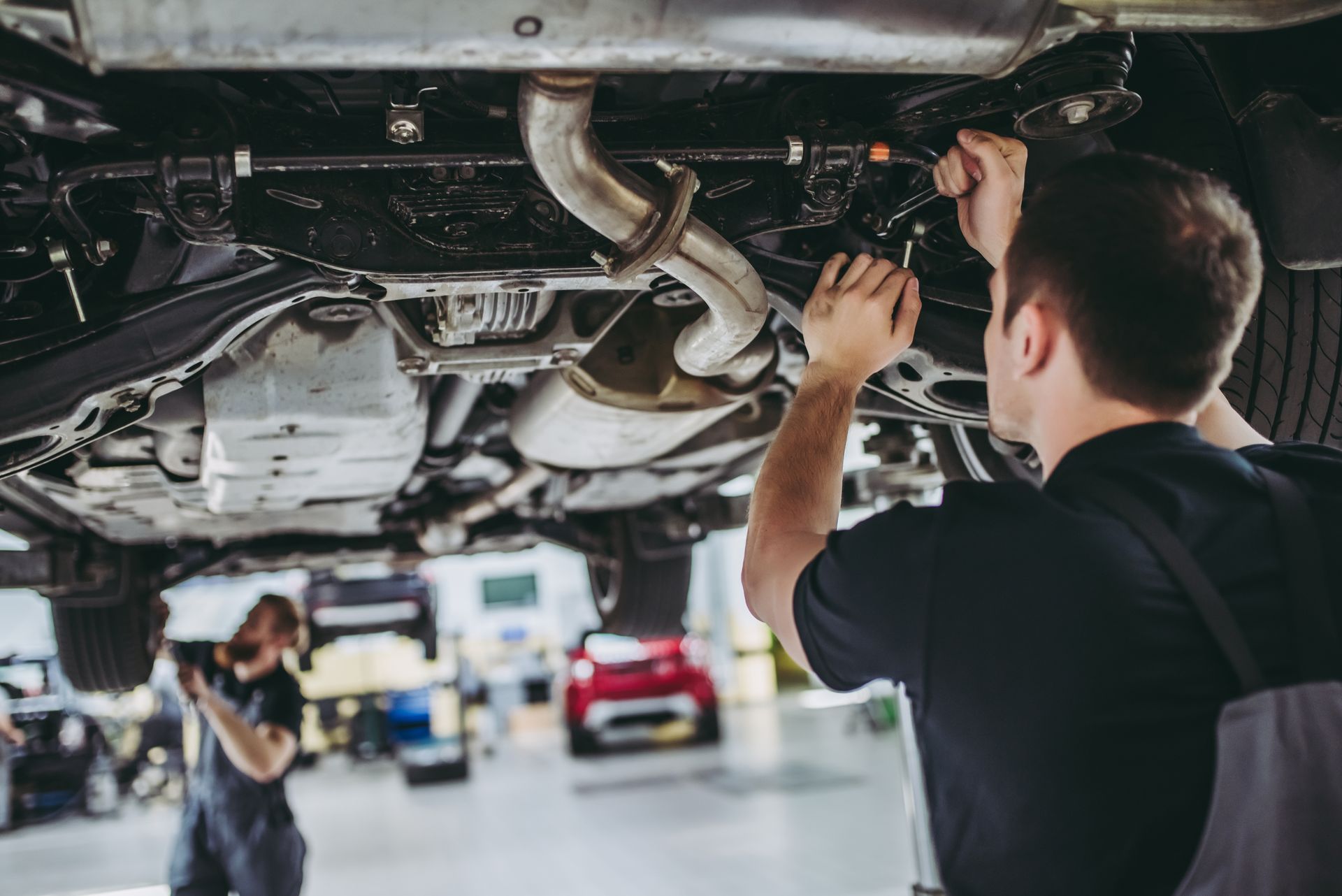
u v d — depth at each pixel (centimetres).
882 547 92
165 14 97
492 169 145
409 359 180
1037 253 90
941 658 87
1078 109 139
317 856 734
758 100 159
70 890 673
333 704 1309
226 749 318
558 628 1886
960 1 114
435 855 703
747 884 561
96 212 160
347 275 145
